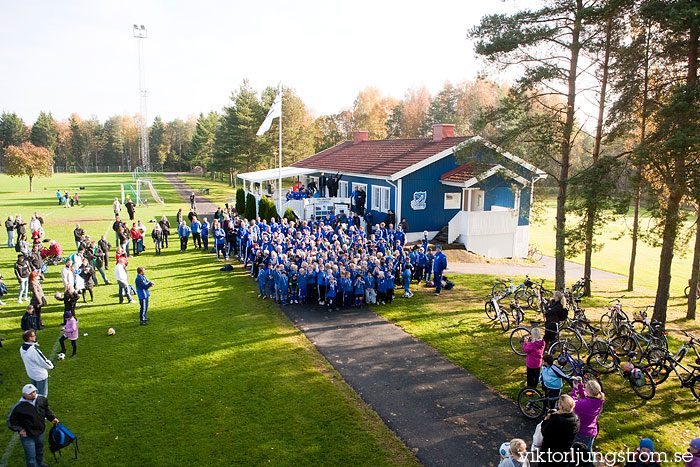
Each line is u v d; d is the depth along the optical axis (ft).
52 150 439.22
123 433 30.42
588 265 67.26
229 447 28.96
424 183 92.22
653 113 50.19
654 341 42.34
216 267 75.36
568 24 55.26
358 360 41.50
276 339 45.96
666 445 29.55
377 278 56.90
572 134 62.34
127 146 484.33
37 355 32.09
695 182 40.68
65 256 80.12
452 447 29.12
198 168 409.28
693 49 44.04
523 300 59.06
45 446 29.45
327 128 297.33
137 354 42.19
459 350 43.78
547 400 30.76
